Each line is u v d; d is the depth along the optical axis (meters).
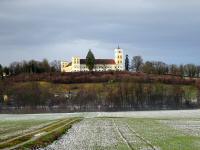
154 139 57.03
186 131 74.62
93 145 48.66
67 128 82.50
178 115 171.00
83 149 44.31
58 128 79.81
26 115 197.75
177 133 69.44
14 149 42.22
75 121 114.69
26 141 51.19
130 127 87.81
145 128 84.06
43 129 77.12
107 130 77.69
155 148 44.91
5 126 94.69
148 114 187.88
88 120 123.19
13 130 77.50
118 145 48.62
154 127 87.81
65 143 51.22
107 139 57.31
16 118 157.12
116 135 65.00
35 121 122.88
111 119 131.25
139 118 141.38
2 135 63.16
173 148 44.94
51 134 62.62
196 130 77.50
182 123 105.38
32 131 72.12
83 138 59.16
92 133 69.75
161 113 199.25
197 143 50.84
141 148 45.09
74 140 55.72
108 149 44.22
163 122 110.75
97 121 116.00
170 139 56.97
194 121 116.62
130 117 152.75
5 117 171.75
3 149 41.84
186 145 48.34
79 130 77.75
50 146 47.28
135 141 53.88
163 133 69.50
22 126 92.94
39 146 46.75
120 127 87.62
